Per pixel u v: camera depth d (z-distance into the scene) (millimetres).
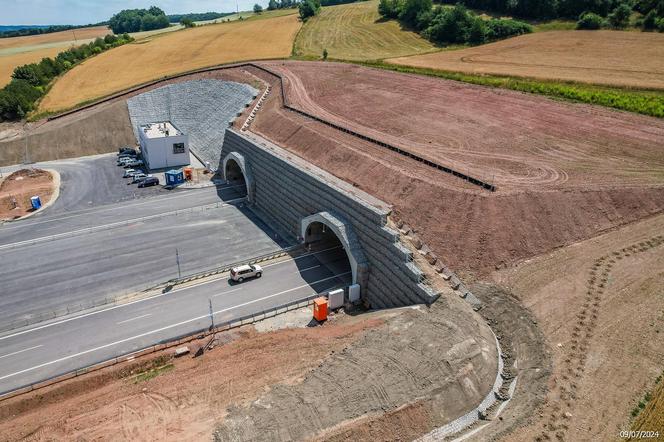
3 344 35188
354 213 41281
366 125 63625
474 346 28734
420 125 61031
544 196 40125
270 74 92188
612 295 32031
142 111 91812
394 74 86312
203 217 57281
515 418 24094
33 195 64438
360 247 40719
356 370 27578
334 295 38844
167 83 98312
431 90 75125
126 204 61344
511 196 40156
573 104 62656
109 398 28922
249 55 115312
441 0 145000
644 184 41656
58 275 44562
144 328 36875
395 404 25094
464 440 23328
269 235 52562
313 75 89875
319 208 46781
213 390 28688
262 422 24672
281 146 63031
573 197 40094
